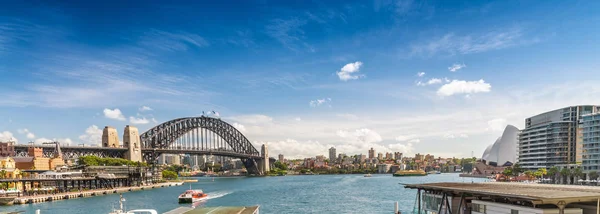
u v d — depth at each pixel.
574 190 63.31
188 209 85.25
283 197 196.38
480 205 68.00
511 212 61.06
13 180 189.38
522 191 60.44
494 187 71.94
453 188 69.44
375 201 171.88
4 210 143.62
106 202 170.00
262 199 185.62
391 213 131.12
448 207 74.88
